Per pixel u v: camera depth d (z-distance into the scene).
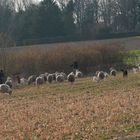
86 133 20.72
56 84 48.59
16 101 34.69
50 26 123.25
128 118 23.64
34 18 122.12
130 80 46.56
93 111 26.33
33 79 54.56
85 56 74.25
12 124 23.92
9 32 117.50
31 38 120.06
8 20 128.25
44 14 123.31
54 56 72.06
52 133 21.02
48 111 27.50
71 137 20.12
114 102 29.20
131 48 93.00
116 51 78.00
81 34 123.69
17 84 53.75
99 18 149.88
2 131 22.28
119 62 77.94
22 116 26.20
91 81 49.28
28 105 31.34
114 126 21.94
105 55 76.75
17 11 138.12
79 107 28.03
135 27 145.12
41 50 74.00
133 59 79.44
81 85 44.62
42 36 121.56
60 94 37.44
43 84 50.59
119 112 25.33
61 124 22.94
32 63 70.38
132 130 21.06
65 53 73.12
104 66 76.38
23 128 22.61
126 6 146.38
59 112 26.73
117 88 39.00
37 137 20.45
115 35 120.88
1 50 68.00
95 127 21.86
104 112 25.55
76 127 21.95
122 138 19.61
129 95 32.78
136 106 27.31
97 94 35.22
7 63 67.62
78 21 146.75
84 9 148.88
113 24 147.88
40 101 33.34
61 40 114.06
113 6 149.25
